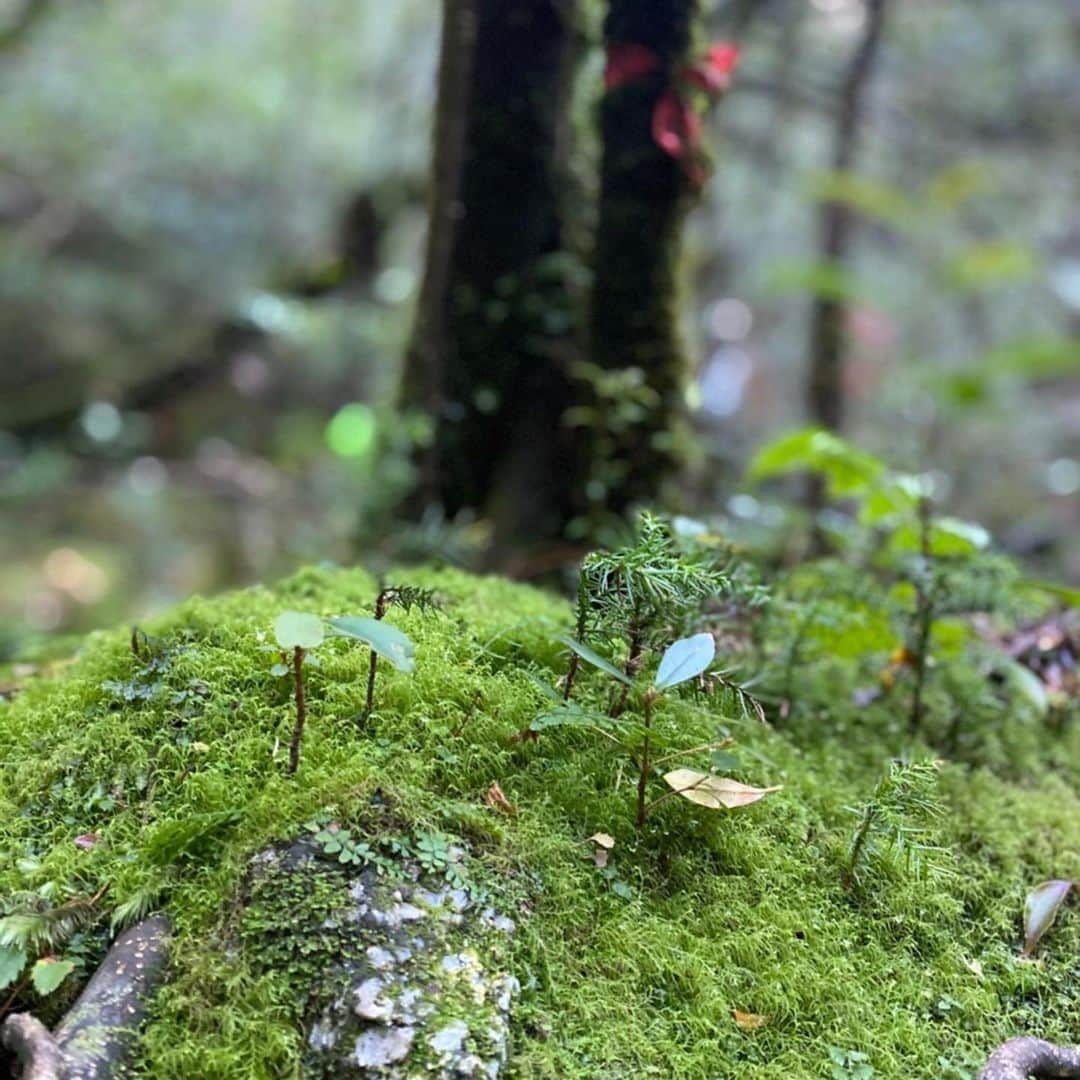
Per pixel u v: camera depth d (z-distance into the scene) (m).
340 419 1.30
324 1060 0.31
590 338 0.68
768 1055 0.34
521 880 0.36
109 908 0.35
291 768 0.37
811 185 1.21
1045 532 1.53
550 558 0.67
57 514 1.53
